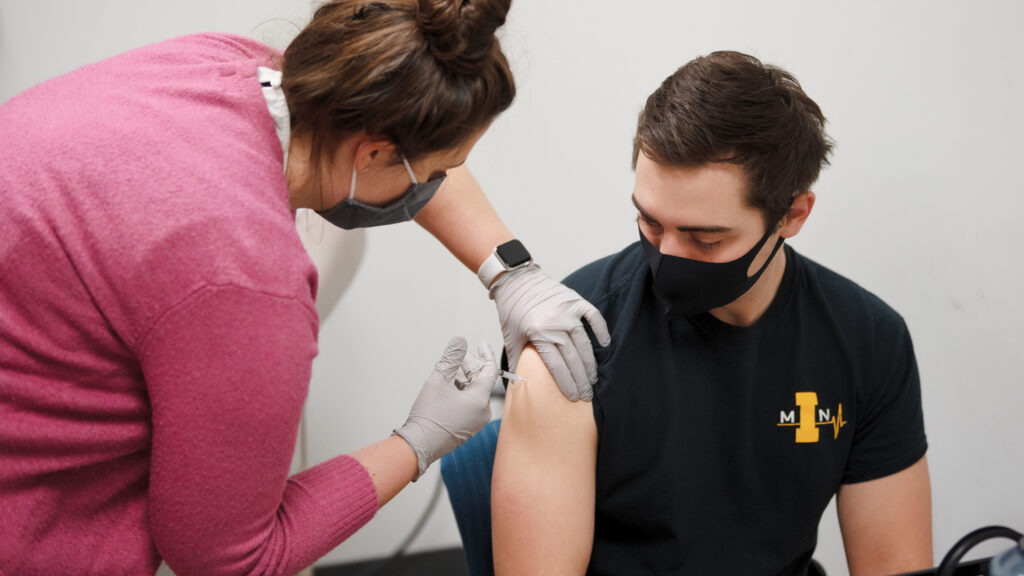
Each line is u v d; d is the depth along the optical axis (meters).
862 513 1.29
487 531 1.29
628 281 1.23
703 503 1.20
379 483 1.00
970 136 1.99
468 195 1.29
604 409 1.15
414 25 0.78
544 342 1.14
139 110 0.79
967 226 2.03
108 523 0.87
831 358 1.22
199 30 1.88
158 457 0.76
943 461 2.11
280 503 0.89
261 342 0.73
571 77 1.99
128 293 0.72
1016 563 0.81
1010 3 1.91
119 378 0.79
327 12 0.82
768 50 1.99
